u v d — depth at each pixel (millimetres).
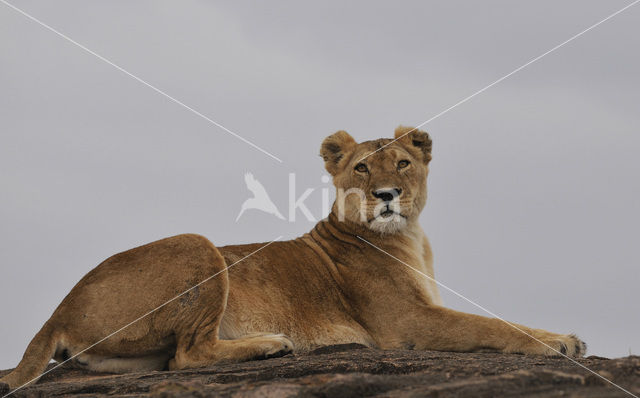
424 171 11281
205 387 5941
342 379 5422
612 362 5617
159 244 9211
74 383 7801
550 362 6988
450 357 7664
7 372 9172
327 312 10156
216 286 8961
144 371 9133
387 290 10156
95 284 8938
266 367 7508
